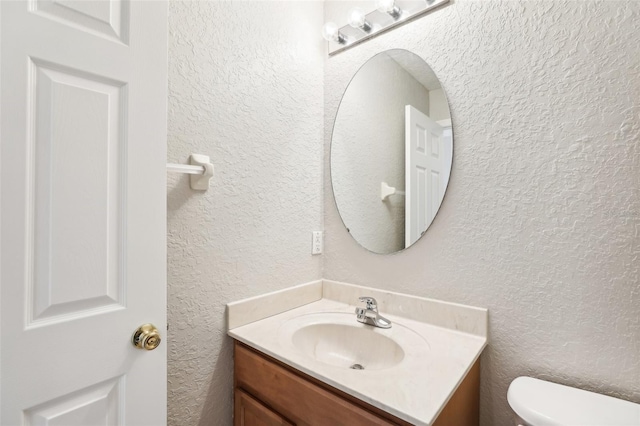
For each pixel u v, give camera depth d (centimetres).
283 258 132
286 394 93
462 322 112
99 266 64
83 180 62
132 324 68
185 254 99
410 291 125
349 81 146
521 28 102
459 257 114
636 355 84
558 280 95
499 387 105
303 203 142
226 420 112
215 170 107
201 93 103
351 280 143
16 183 55
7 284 54
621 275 86
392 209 131
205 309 105
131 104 68
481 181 109
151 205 71
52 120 58
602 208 89
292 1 137
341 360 116
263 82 124
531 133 99
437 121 119
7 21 54
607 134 88
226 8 111
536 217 99
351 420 77
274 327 115
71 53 60
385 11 127
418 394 74
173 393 97
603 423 76
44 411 58
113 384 67
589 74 90
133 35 69
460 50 114
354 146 143
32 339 56
